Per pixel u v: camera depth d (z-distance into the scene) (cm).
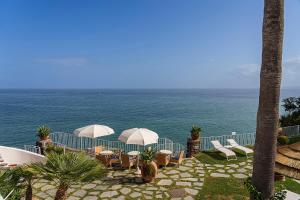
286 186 1150
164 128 4550
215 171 1335
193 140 1622
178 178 1244
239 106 9644
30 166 811
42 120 5556
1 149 1401
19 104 10044
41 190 1093
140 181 1209
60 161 815
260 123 752
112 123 5150
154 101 12825
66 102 11550
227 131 4309
